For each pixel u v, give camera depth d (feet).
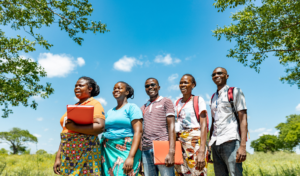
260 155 47.09
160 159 9.19
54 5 23.38
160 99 10.57
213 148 10.59
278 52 26.11
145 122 10.27
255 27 24.31
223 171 10.46
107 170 8.95
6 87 22.90
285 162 29.86
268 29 24.03
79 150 7.98
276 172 20.57
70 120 7.69
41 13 22.22
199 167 10.01
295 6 21.95
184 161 10.73
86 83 9.30
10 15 21.80
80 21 24.85
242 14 25.53
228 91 10.39
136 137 8.95
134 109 9.37
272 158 40.68
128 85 10.72
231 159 9.67
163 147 9.43
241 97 10.11
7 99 23.06
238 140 9.86
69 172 7.81
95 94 9.86
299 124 131.03
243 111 9.93
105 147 9.34
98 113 8.36
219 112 10.41
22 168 27.91
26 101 23.57
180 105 11.76
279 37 24.18
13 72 23.82
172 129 9.80
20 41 23.17
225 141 9.82
